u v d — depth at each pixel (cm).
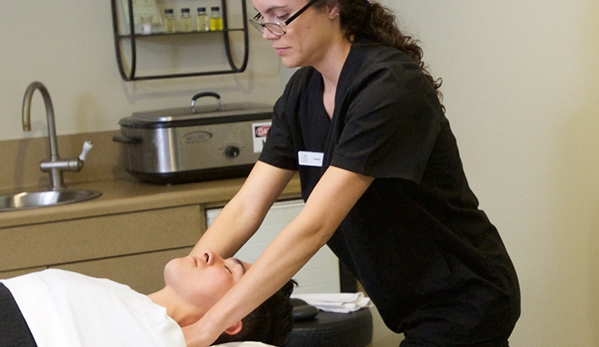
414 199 135
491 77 207
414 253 138
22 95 287
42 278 128
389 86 123
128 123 272
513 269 146
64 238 236
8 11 281
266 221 262
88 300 121
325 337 197
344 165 122
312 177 151
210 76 317
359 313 209
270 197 156
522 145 198
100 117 300
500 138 206
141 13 296
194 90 315
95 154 300
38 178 292
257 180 155
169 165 261
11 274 232
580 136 176
